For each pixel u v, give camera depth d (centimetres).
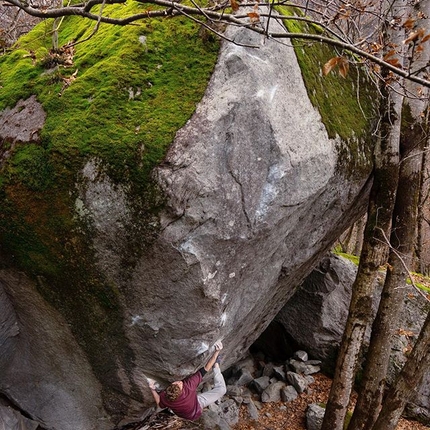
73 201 226
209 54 241
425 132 354
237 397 466
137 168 215
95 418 316
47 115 234
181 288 238
